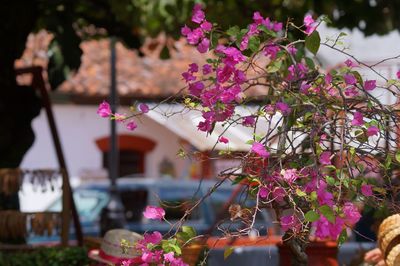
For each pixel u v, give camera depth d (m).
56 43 9.39
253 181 4.70
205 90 4.88
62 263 7.62
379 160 4.92
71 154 23.31
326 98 4.84
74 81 21.70
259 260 9.30
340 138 4.61
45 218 8.57
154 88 21.38
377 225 6.78
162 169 23.91
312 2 10.65
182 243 4.66
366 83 4.85
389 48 11.46
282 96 4.87
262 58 5.61
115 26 11.03
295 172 4.53
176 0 10.74
